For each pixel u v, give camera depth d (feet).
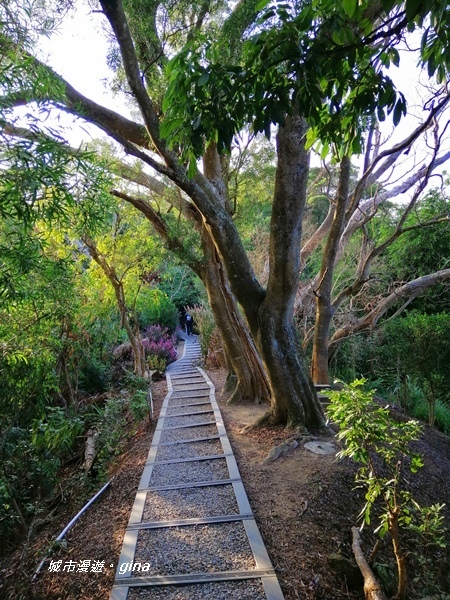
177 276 67.00
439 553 11.43
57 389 18.30
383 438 8.20
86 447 20.67
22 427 18.03
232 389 26.50
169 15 16.35
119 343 44.60
